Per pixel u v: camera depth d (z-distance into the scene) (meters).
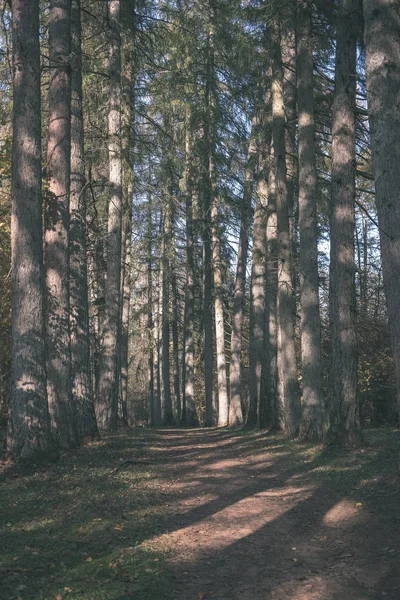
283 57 17.75
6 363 17.38
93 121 19.20
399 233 7.44
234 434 18.98
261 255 21.27
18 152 10.45
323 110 16.62
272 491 9.16
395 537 6.22
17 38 10.61
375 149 7.73
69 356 12.42
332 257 12.70
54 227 12.21
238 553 5.91
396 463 10.07
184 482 9.96
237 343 25.75
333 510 7.60
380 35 7.79
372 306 23.36
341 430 12.31
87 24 17.42
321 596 4.73
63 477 9.43
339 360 12.49
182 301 38.91
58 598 4.61
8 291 15.05
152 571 5.32
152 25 18.77
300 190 14.59
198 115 21.67
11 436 10.14
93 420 14.00
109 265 17.77
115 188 17.50
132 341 37.34
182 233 31.95
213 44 20.17
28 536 6.36
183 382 36.78
